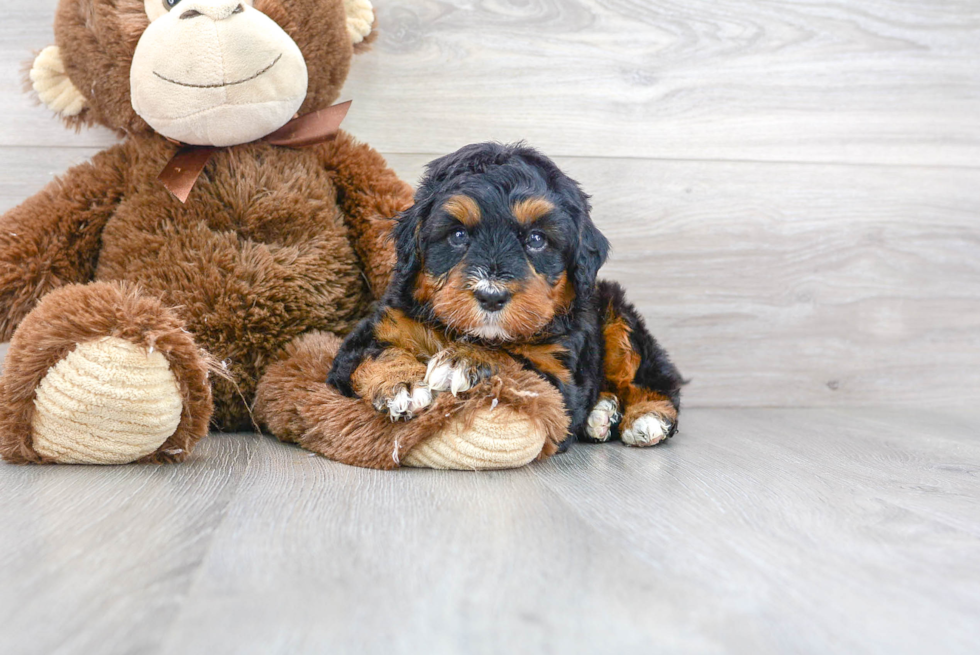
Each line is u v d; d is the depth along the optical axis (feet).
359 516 2.29
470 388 2.63
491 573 2.06
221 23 2.81
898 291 3.79
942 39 3.74
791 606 1.99
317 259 3.02
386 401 2.60
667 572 2.08
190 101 2.85
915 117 3.75
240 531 2.20
